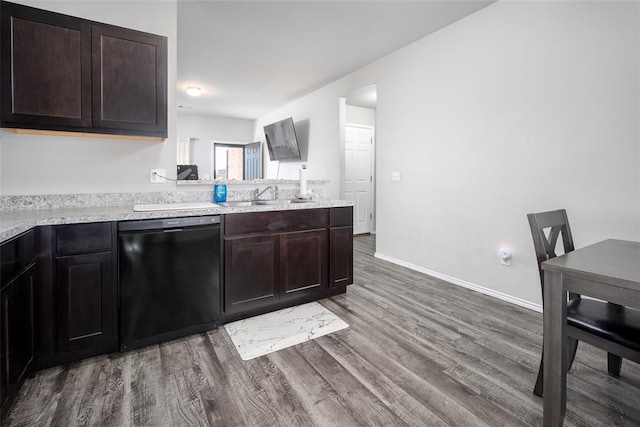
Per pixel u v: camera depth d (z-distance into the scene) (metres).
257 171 7.53
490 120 2.82
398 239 3.90
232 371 1.73
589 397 1.52
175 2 2.52
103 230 1.81
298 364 1.80
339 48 3.72
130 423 1.36
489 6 2.79
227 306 2.26
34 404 1.46
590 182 2.22
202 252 2.12
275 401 1.50
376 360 1.84
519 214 2.64
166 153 2.52
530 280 2.59
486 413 1.42
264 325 2.28
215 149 7.79
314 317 2.41
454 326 2.27
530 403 1.48
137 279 1.91
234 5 2.79
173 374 1.70
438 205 3.35
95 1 2.27
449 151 3.20
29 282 1.57
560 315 1.21
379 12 2.91
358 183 5.89
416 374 1.71
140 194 2.40
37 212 1.93
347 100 5.21
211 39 3.48
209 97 5.87
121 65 2.03
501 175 2.76
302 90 5.43
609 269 1.15
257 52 3.81
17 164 2.09
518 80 2.60
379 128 4.11
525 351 1.94
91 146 2.28
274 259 2.45
